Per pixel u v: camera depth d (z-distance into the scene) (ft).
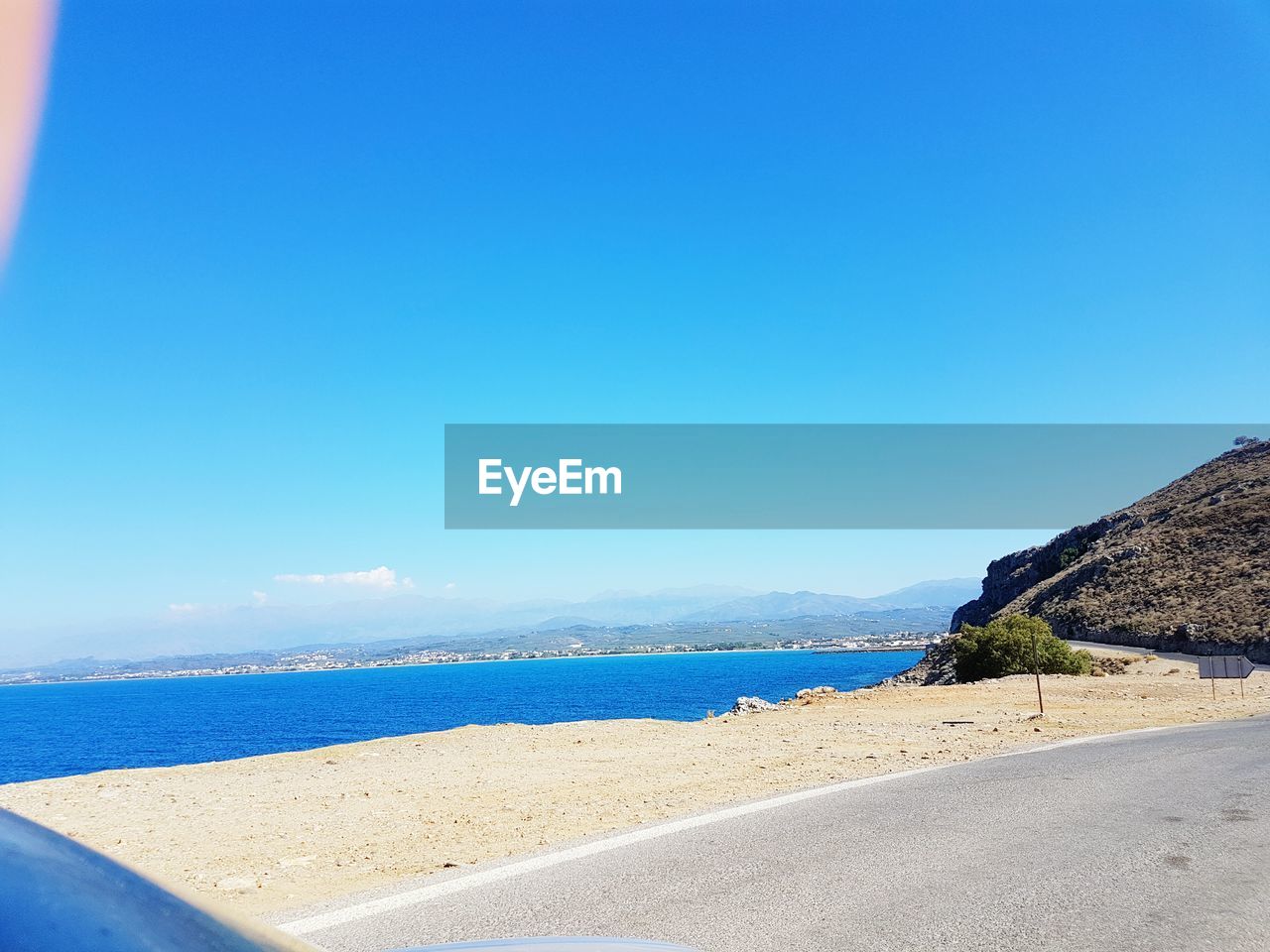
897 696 87.56
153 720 361.92
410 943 14.16
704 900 16.48
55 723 378.73
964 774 31.91
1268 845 20.15
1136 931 14.56
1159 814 23.76
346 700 460.14
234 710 419.33
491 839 23.61
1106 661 161.17
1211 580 215.92
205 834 24.94
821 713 66.95
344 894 17.93
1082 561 304.50
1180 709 66.03
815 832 22.30
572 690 472.03
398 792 31.68
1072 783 28.89
